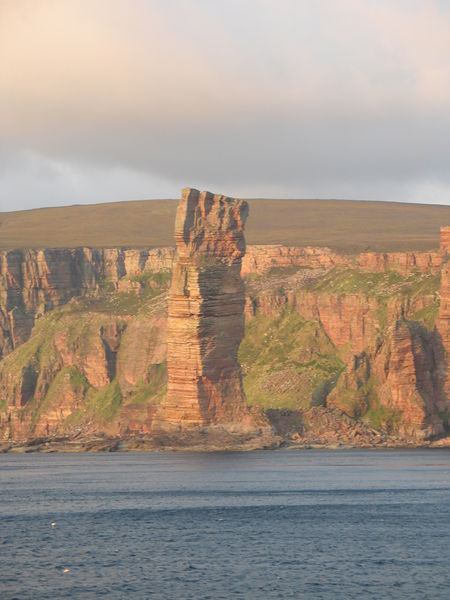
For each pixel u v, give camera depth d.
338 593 149.50
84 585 153.50
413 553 174.88
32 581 155.75
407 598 146.88
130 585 153.62
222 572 161.50
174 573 160.88
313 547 180.25
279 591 150.50
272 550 177.62
